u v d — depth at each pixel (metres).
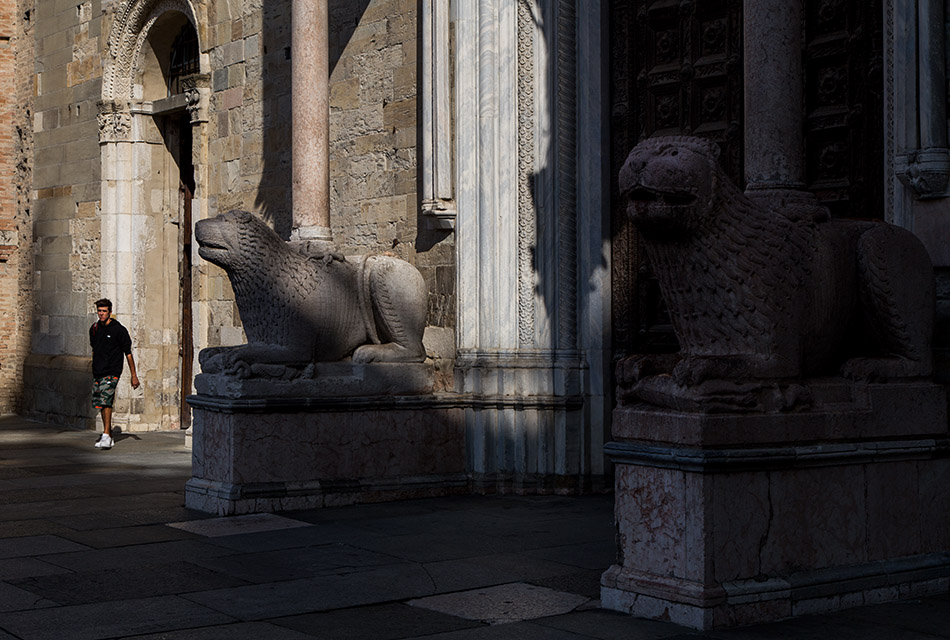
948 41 6.75
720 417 5.32
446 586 6.16
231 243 8.91
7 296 19.59
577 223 9.94
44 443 14.42
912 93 6.84
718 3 9.06
